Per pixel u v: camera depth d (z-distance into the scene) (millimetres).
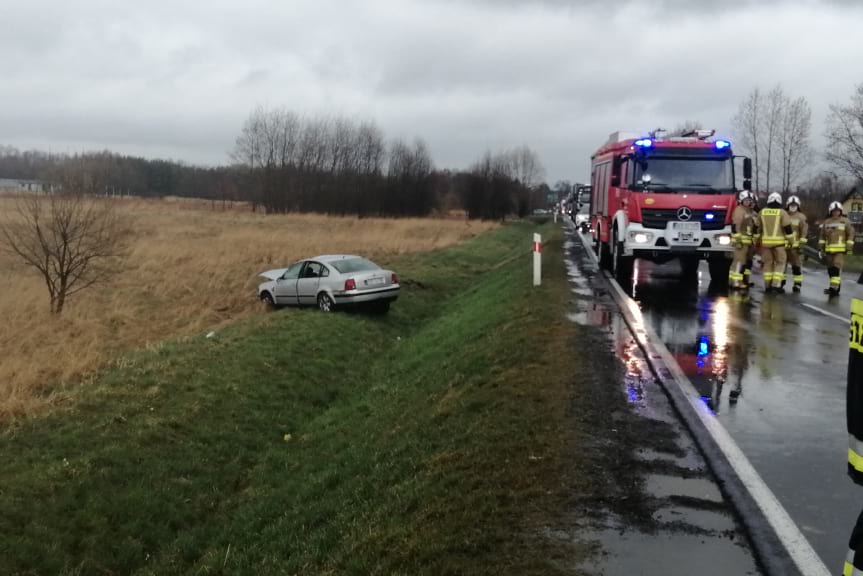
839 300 13188
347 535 5055
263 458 8398
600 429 5801
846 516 4250
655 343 8984
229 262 25125
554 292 13453
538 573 3691
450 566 3871
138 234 33969
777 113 36031
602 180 18844
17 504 6328
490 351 9391
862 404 2377
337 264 16109
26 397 9266
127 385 9766
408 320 17000
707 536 4031
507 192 67500
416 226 48344
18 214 19141
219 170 96500
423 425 7289
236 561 5719
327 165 73125
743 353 8523
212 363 11055
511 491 4730
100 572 5934
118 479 7191
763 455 5223
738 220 14305
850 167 35281
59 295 17578
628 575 3637
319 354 12398
